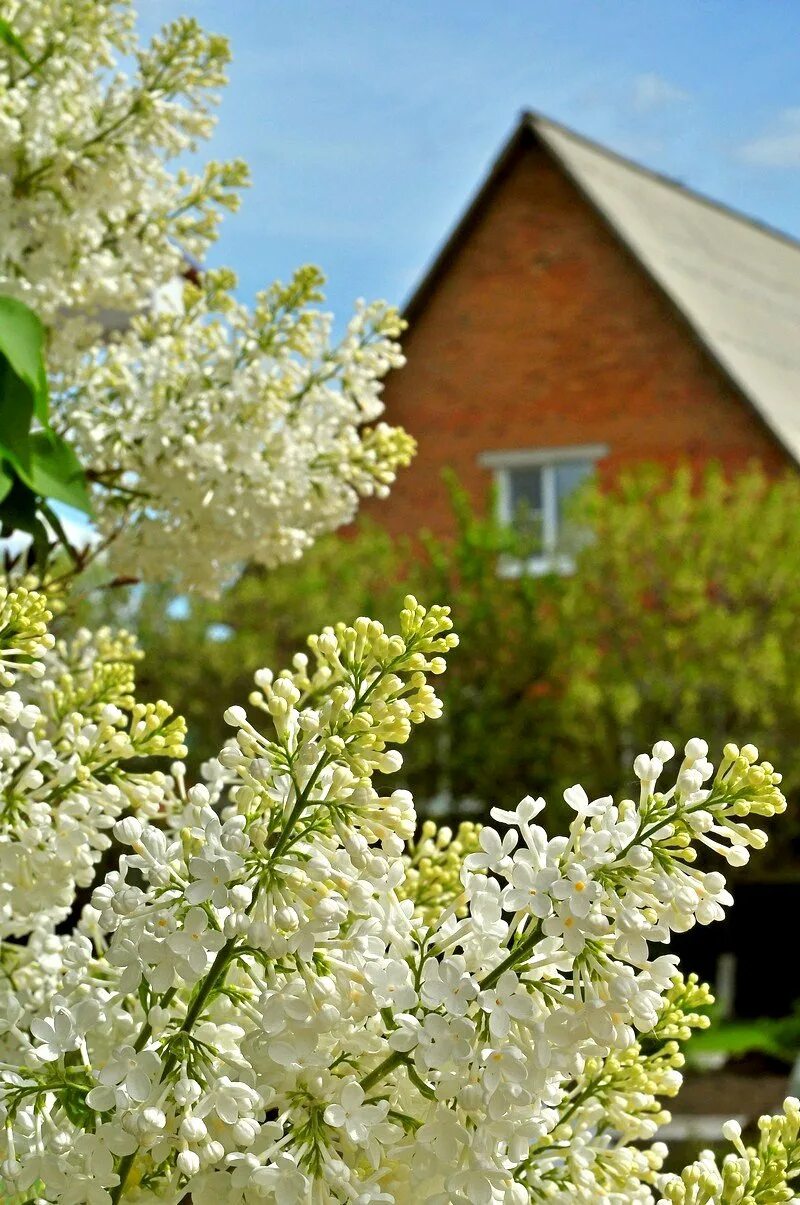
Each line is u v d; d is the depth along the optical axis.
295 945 1.35
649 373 17.62
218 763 1.87
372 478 3.29
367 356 3.20
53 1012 1.47
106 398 3.19
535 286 18.30
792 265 26.72
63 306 3.32
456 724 13.70
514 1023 1.36
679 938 17.00
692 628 13.56
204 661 14.52
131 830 1.40
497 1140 1.35
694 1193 1.49
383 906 1.52
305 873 1.35
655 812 1.39
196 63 3.15
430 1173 1.34
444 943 1.45
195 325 3.23
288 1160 1.33
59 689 2.17
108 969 1.68
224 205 3.25
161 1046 1.42
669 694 13.27
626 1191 1.60
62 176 3.05
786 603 13.53
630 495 14.73
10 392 2.67
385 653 1.40
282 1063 1.35
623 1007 1.33
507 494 18.05
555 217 18.36
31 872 1.80
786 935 16.69
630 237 17.58
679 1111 11.09
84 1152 1.37
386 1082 1.44
